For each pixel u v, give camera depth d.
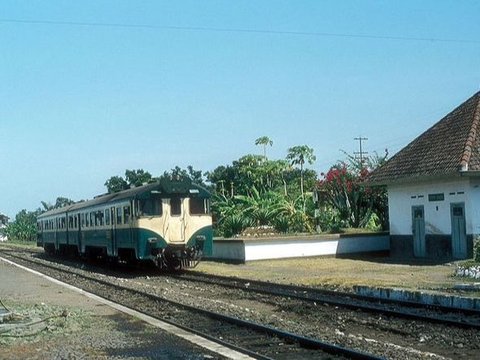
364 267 26.80
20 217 119.00
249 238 31.44
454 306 15.36
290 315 15.81
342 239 32.72
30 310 16.83
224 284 22.62
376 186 34.56
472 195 26.59
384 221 36.91
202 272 28.06
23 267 36.03
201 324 14.40
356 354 10.29
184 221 27.67
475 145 27.80
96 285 24.27
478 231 26.52
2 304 17.45
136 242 27.38
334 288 20.38
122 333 13.11
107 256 34.25
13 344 12.20
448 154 28.38
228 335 12.93
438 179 28.19
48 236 50.22
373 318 14.52
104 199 33.53
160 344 11.90
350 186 38.22
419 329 13.02
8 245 86.81
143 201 27.30
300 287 20.38
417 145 32.06
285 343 11.94
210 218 28.28
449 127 30.97
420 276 22.16
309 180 57.38
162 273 29.00
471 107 30.92
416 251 29.88
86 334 13.10
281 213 38.47
